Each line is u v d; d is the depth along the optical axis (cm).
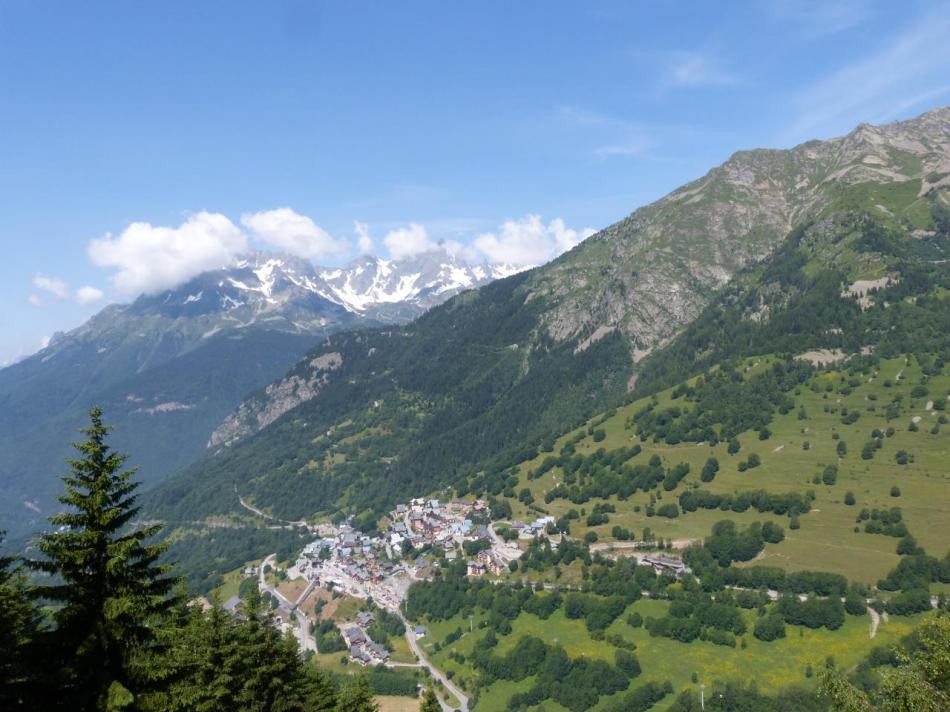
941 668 4156
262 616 7150
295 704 6588
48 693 3903
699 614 17312
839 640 15525
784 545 19725
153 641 4269
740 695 14300
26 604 4353
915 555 17800
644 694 15112
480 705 17112
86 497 4025
